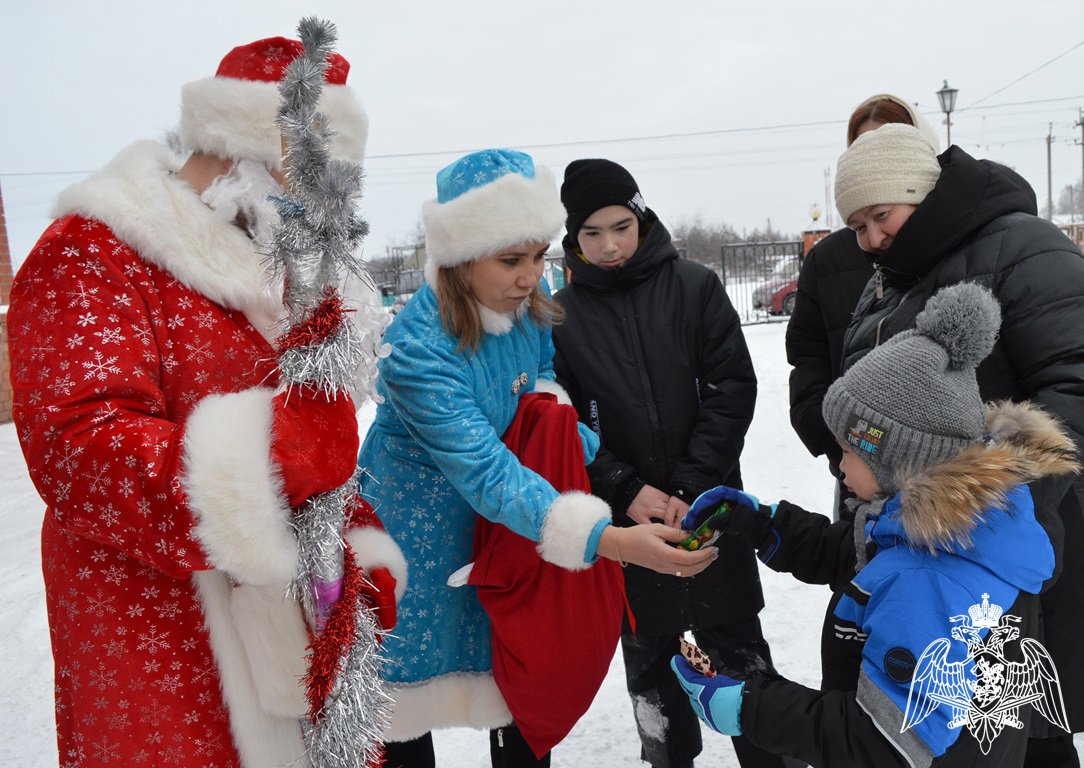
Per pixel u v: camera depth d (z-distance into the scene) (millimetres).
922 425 1505
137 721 1268
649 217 2635
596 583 2006
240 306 1360
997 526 1464
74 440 1159
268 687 1329
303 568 1300
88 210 1262
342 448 1273
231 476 1152
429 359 1896
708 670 1718
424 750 2205
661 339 2482
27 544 4906
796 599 3750
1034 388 1870
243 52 1444
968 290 1543
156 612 1279
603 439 2525
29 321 1218
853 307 2635
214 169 1421
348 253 1315
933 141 2572
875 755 1419
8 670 3414
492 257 1900
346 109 1512
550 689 1989
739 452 2512
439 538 2082
